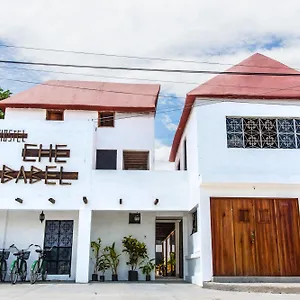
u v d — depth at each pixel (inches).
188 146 586.6
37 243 578.9
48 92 693.3
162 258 1190.3
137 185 553.6
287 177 479.2
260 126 509.7
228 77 556.7
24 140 553.3
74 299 322.7
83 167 551.2
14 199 533.0
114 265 577.9
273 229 473.4
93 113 652.1
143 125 653.9
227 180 474.6
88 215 534.3
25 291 388.2
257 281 448.1
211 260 459.2
